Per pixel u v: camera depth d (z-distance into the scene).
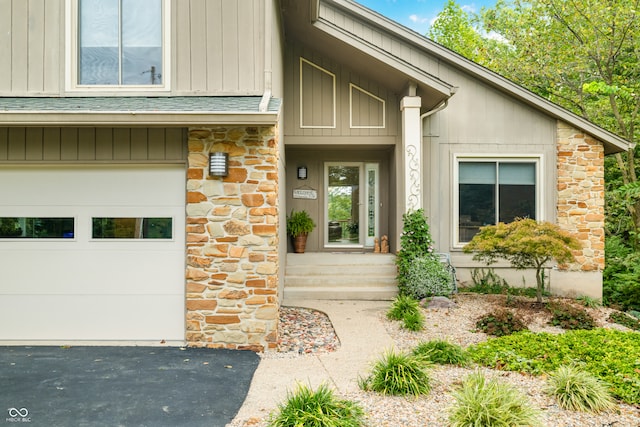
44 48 5.39
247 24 5.40
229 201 5.15
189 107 4.91
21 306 5.25
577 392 3.53
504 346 4.78
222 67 5.38
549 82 13.18
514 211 8.70
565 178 8.55
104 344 5.24
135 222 5.29
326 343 5.44
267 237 5.14
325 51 8.48
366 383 3.86
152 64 5.48
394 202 8.96
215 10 5.41
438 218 8.65
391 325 6.08
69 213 5.28
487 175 8.73
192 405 3.55
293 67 8.70
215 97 5.35
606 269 9.49
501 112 8.69
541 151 8.63
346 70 8.70
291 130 8.66
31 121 4.68
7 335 5.24
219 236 5.14
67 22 5.39
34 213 5.27
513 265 7.38
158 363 4.57
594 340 4.83
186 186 5.23
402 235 7.80
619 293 8.53
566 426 3.19
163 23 5.44
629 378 3.82
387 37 8.88
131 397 3.69
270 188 5.15
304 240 9.40
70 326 5.25
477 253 8.03
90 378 4.12
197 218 5.14
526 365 4.30
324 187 9.82
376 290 7.82
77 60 5.45
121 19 5.48
